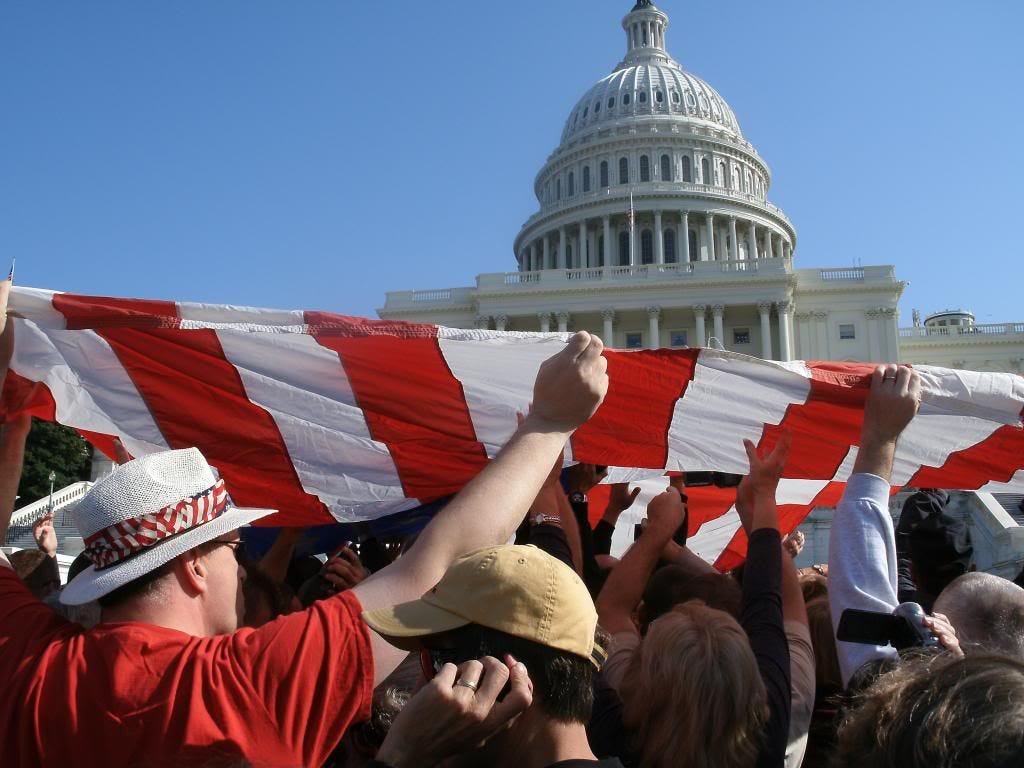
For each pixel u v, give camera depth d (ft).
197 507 9.37
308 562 21.59
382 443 18.08
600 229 336.90
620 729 10.84
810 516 86.22
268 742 8.25
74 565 12.79
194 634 9.36
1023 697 7.01
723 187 345.92
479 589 8.39
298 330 15.90
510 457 9.68
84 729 8.28
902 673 8.20
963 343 291.58
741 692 9.94
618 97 364.79
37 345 16.72
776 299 265.95
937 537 17.69
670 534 14.10
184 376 17.21
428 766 7.66
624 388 18.34
